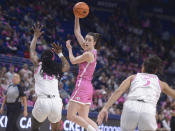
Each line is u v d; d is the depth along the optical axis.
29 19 15.70
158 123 9.47
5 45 13.05
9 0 16.58
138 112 3.61
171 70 20.20
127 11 23.92
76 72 10.24
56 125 5.00
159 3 26.02
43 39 14.20
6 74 9.34
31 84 9.31
